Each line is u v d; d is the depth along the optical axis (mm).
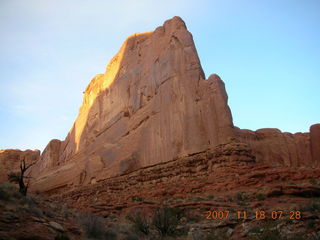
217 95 32531
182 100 34719
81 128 56062
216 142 30469
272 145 39969
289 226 16469
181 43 38469
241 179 25406
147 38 47688
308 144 40031
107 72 54500
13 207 14242
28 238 11641
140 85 42812
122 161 36625
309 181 23469
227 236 17172
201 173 29188
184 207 22859
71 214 17641
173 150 32844
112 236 15242
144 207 24750
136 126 40000
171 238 17266
